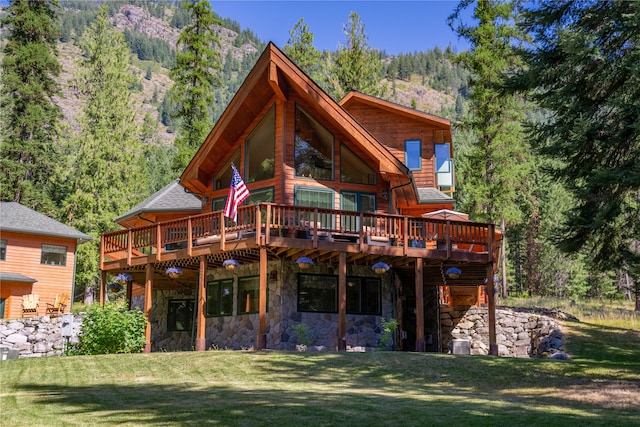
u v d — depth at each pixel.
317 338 21.17
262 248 19.00
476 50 38.31
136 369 16.39
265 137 23.03
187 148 43.84
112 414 10.50
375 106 30.55
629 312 29.53
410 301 26.91
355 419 9.68
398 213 26.47
